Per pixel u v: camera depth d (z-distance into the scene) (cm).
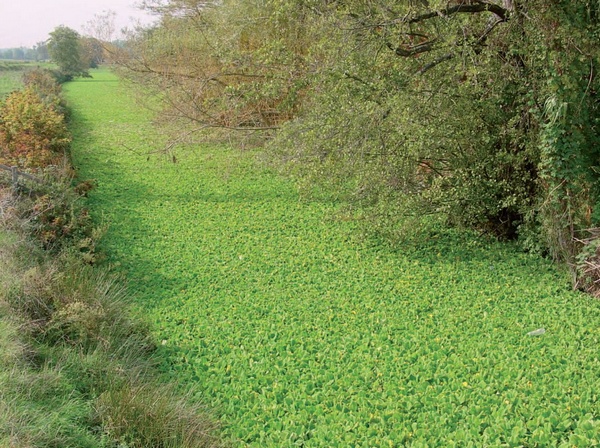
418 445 484
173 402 543
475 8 812
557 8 714
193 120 1552
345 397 567
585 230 780
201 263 932
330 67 866
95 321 643
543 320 700
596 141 756
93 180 1378
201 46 1702
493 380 575
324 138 905
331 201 1256
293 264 917
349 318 730
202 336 702
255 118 1683
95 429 497
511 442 479
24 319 616
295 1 879
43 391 504
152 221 1148
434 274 856
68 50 5081
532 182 902
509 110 875
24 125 1340
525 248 909
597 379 566
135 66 1742
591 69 725
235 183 1437
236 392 582
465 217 941
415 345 654
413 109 830
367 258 930
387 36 802
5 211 868
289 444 498
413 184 942
